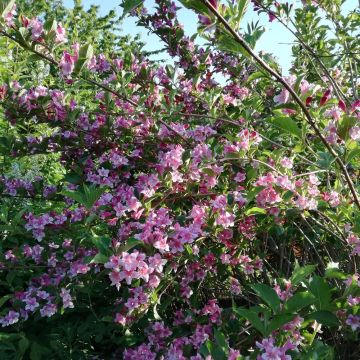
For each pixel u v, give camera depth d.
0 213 2.99
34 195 3.48
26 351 2.78
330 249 3.30
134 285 2.42
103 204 2.71
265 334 1.67
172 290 2.94
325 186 3.33
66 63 2.45
